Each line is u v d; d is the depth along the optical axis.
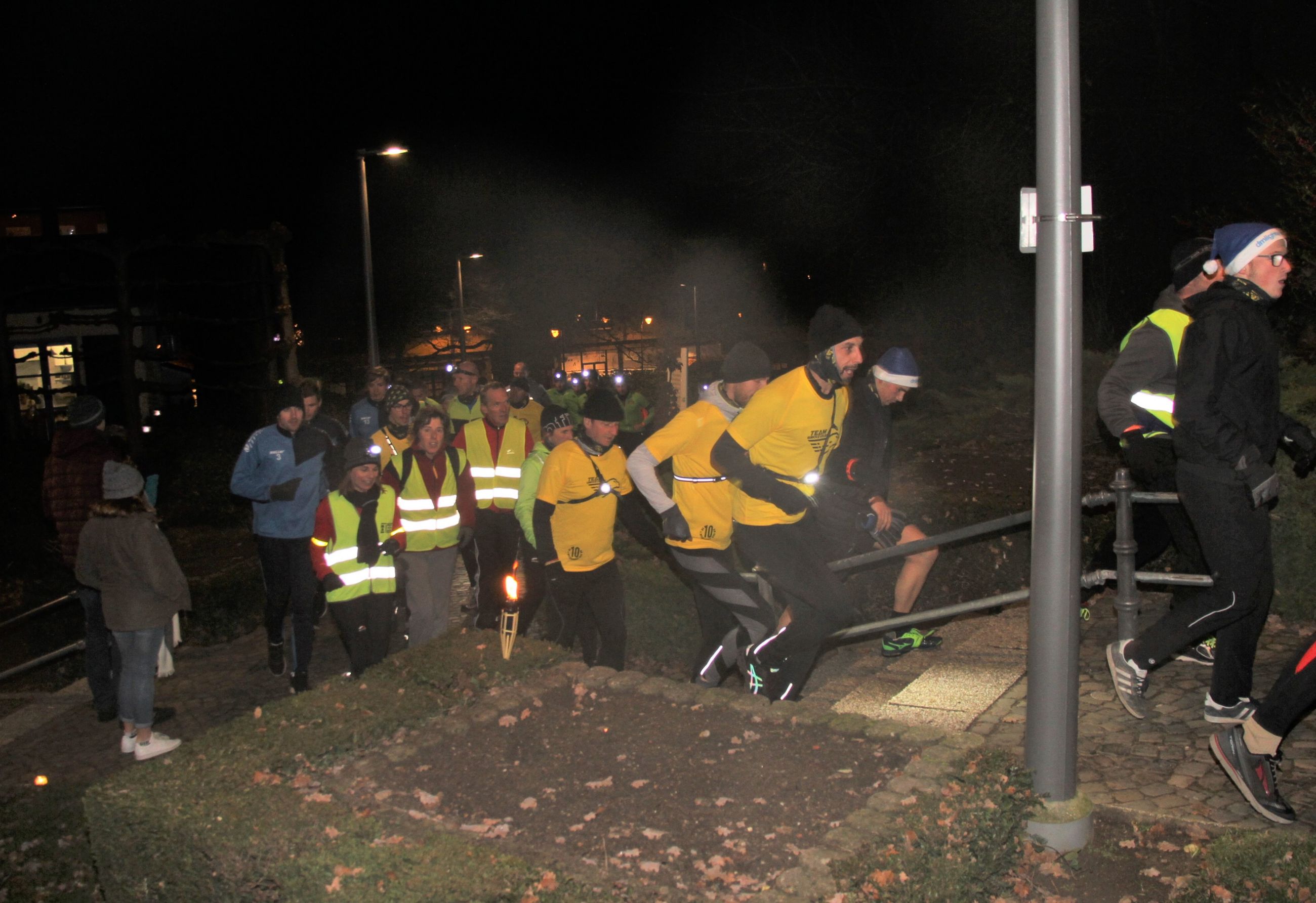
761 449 5.06
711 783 3.96
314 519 7.23
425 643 5.38
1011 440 11.54
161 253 20.36
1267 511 4.25
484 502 8.08
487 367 51.84
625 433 9.80
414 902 3.10
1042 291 3.68
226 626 8.55
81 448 6.90
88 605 6.97
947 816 3.45
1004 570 7.93
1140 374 5.05
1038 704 3.84
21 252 17.02
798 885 3.20
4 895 4.91
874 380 5.82
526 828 3.73
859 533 6.27
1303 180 9.68
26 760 6.55
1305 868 3.38
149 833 3.69
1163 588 6.64
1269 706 3.82
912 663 5.97
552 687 4.91
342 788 4.07
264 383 18.73
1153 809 4.00
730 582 5.62
